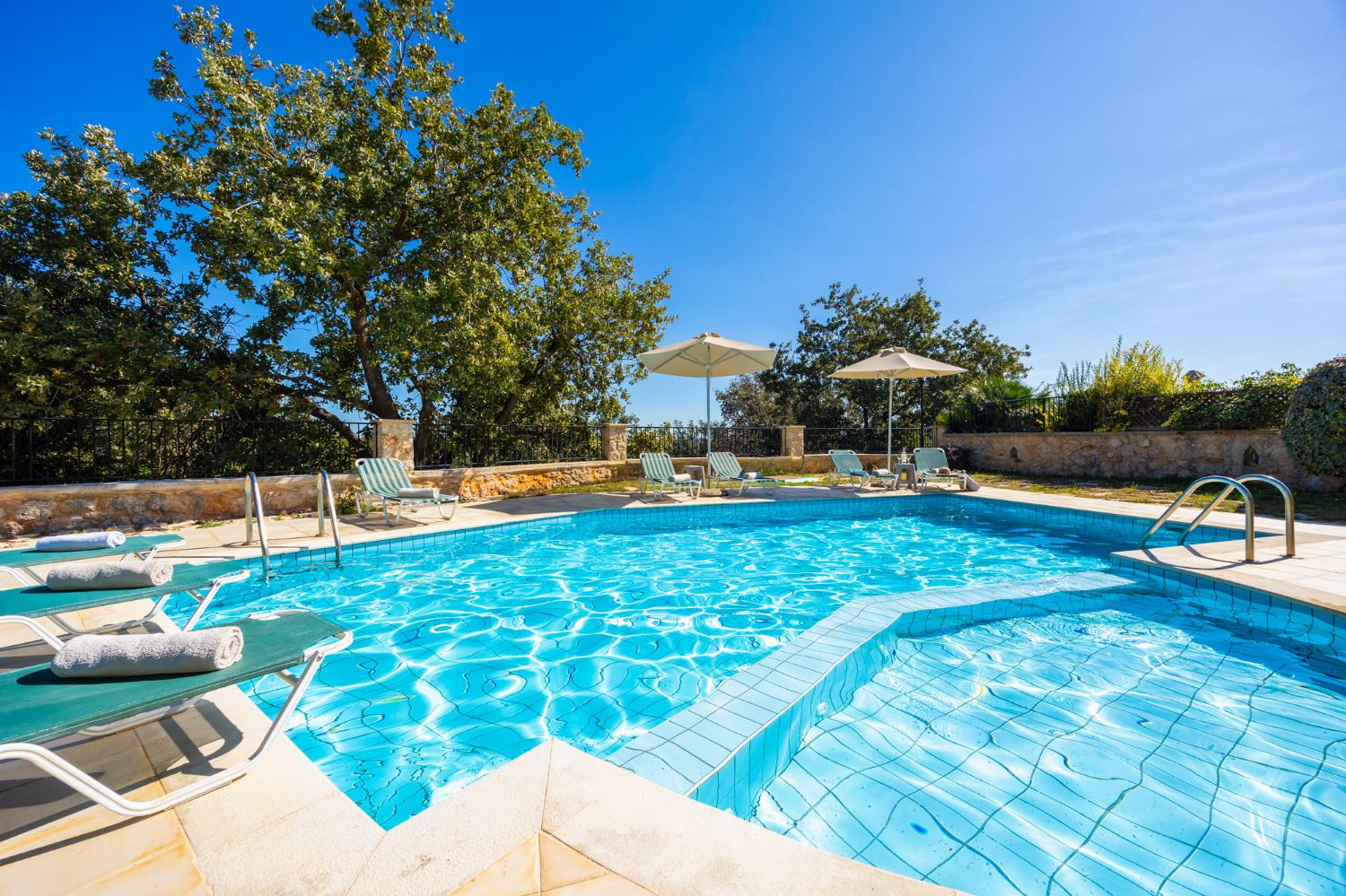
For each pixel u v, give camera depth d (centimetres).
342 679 356
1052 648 395
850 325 2492
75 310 1051
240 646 200
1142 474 1212
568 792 170
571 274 1716
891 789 244
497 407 1559
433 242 1222
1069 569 627
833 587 562
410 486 938
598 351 1708
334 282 1151
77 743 214
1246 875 193
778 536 811
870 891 129
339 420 1052
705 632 440
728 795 217
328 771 257
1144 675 353
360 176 1113
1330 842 208
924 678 350
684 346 1029
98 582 292
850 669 329
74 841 159
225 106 1055
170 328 1114
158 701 170
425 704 323
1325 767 255
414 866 142
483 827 154
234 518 862
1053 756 268
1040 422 1433
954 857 204
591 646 412
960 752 272
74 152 1088
